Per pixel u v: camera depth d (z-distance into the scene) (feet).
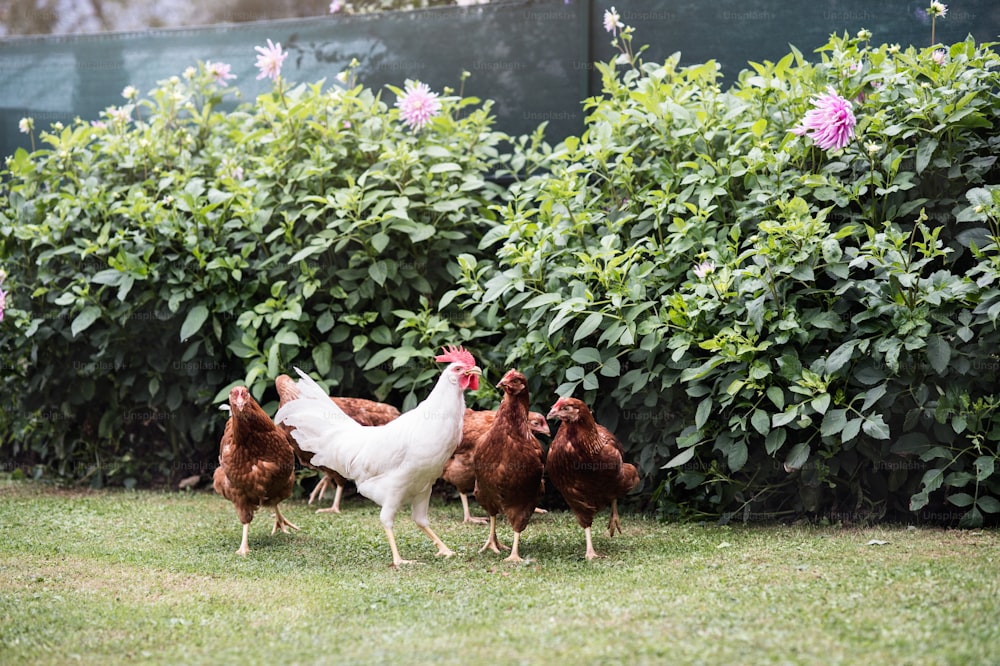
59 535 19.51
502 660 11.29
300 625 13.15
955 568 15.01
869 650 11.25
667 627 12.39
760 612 12.92
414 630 12.74
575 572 16.05
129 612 13.91
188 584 15.65
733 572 15.42
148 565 17.02
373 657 11.55
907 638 11.58
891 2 23.73
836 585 14.17
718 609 13.14
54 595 14.89
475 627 12.79
